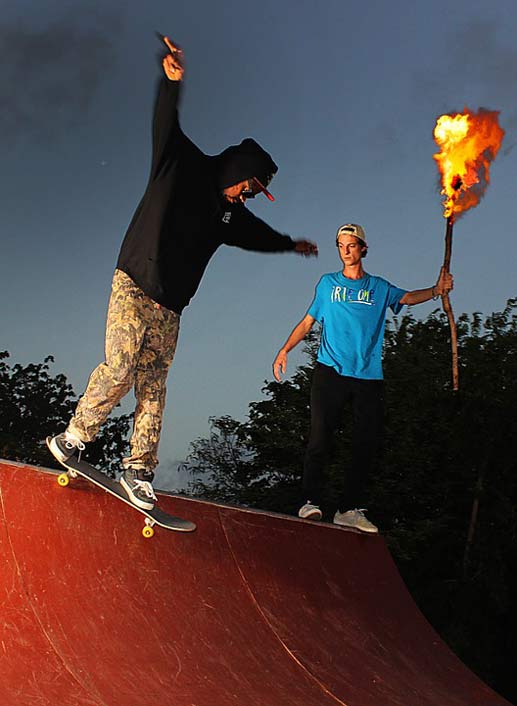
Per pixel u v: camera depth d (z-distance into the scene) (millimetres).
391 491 23516
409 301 6715
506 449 22750
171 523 4855
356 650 5660
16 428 40344
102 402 4582
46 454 32969
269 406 26812
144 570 4914
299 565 6176
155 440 4824
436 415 24094
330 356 6680
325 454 6742
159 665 4332
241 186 4695
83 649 4129
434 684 5684
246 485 27938
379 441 6820
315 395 6691
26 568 4344
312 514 6656
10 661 3811
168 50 4312
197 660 4547
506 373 24000
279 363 6848
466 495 23766
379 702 5027
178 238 4582
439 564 23688
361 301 6664
